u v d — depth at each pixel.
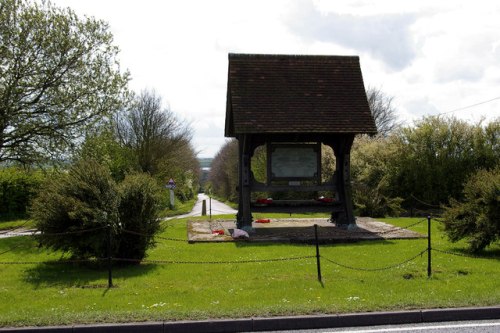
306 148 19.09
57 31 22.88
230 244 15.77
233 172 64.69
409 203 31.95
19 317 7.37
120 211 12.39
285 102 18.55
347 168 19.11
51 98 23.05
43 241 12.30
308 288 9.47
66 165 23.97
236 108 18.08
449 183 31.38
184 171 59.75
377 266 11.80
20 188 31.22
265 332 7.18
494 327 7.20
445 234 15.74
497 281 9.90
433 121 32.78
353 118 18.56
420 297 8.36
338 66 19.94
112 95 24.64
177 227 21.22
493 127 31.47
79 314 7.52
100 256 12.18
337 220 20.11
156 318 7.33
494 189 13.41
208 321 7.20
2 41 22.08
